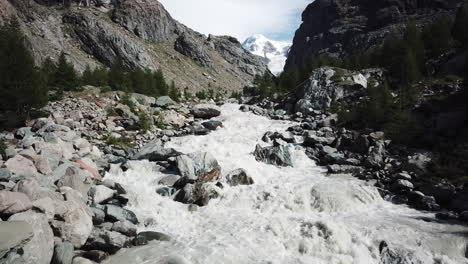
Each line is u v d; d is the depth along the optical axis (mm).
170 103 37594
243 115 38000
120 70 44406
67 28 103625
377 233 14227
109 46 102188
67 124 25906
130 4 131875
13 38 29797
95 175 18844
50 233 11367
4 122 22969
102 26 105812
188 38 145250
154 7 138125
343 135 26094
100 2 130375
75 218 12508
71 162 18562
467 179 17969
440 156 20375
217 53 175750
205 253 12625
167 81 107500
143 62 104312
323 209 16938
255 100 48688
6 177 14164
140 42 124625
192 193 17750
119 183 17734
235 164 22688
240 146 27375
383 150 22656
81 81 38812
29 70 25578
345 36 163000
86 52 100312
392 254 12562
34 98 24734
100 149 24047
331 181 20031
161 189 18516
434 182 18406
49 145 19391
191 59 141750
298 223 14773
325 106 36219
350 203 17328
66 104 30047
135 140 27156
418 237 13836
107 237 12758
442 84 30438
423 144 22578
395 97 30469
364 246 13227
